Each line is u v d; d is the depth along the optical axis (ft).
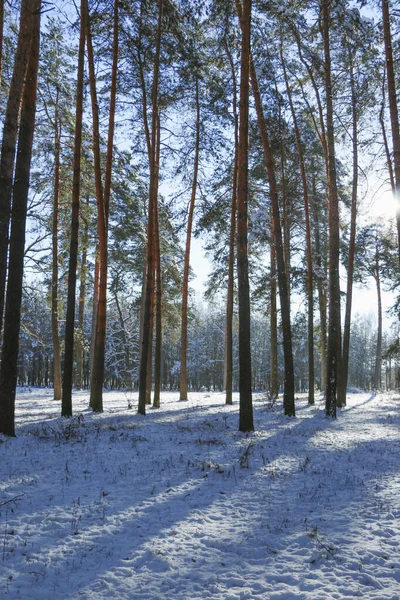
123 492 21.38
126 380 155.94
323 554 15.28
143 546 15.83
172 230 77.15
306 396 87.92
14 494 20.43
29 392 110.01
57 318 75.51
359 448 32.42
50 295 76.95
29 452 28.71
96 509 19.03
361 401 77.00
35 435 34.58
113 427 39.60
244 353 40.55
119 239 78.84
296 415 53.16
